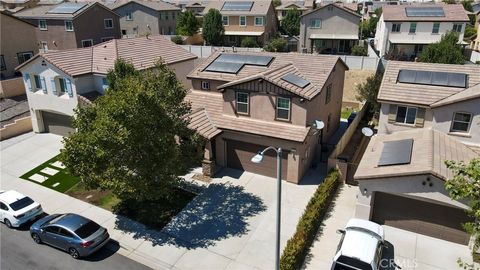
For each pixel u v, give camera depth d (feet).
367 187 61.93
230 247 60.75
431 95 75.46
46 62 98.63
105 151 57.93
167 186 63.77
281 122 78.13
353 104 132.87
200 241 62.39
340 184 78.89
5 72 136.87
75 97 98.43
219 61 99.86
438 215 60.03
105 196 76.79
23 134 110.32
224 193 75.92
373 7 356.18
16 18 136.26
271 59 95.40
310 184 78.69
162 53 115.85
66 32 171.12
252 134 78.43
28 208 67.82
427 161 58.80
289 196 74.38
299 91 75.05
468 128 72.08
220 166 86.43
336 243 60.44
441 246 59.67
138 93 58.13
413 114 77.25
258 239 62.39
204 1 341.00
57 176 85.35
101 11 177.78
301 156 77.36
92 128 63.00
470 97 68.69
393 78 81.97
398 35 175.94
